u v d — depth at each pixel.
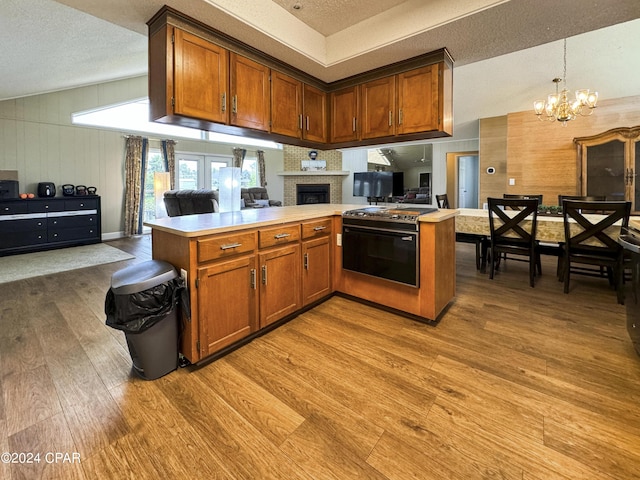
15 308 2.69
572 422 1.36
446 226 2.50
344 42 2.69
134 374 1.74
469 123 6.60
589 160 4.89
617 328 2.27
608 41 3.65
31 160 5.48
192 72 2.09
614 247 2.72
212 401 1.51
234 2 2.04
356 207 3.26
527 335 2.17
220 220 2.12
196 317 1.75
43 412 1.43
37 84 4.83
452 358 1.89
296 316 2.50
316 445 1.25
